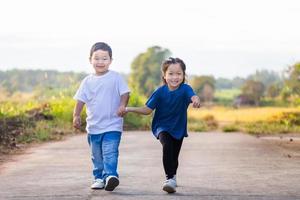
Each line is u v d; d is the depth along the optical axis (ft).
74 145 52.49
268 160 40.16
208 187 28.84
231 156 42.73
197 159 40.81
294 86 140.97
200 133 74.18
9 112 77.15
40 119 76.28
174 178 27.48
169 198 25.90
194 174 33.32
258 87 353.72
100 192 27.35
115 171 27.43
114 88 28.04
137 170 34.94
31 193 27.27
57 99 89.35
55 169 35.47
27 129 61.52
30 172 34.14
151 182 30.30
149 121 86.89
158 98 27.76
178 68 27.48
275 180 31.12
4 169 35.60
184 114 27.84
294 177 32.17
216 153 44.98
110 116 27.91
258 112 113.91
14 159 41.11
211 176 32.53
